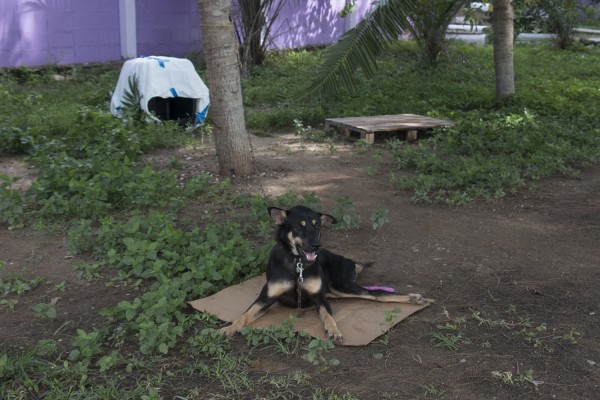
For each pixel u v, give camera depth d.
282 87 15.03
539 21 23.03
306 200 7.11
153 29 16.73
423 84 15.53
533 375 4.27
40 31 14.77
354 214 7.04
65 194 7.41
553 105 12.45
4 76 13.88
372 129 10.46
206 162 9.41
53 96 12.88
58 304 5.30
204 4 7.98
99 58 15.88
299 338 4.69
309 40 20.25
